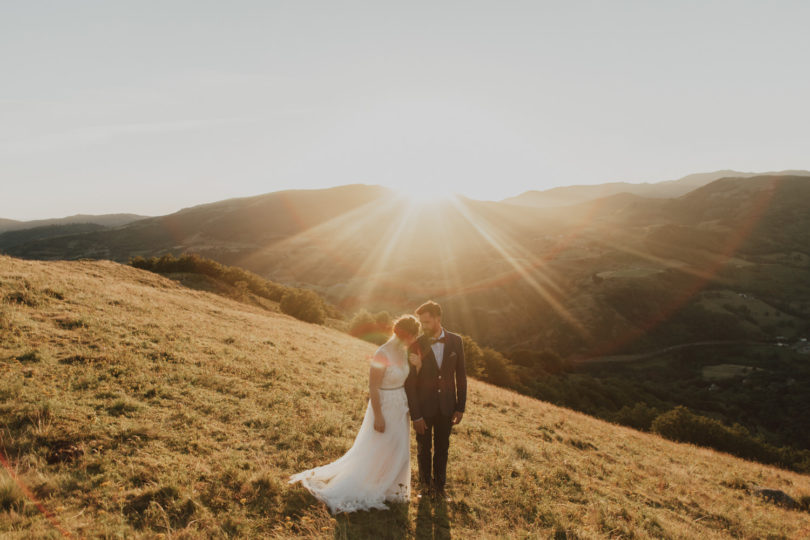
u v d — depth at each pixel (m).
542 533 5.18
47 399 5.87
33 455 4.60
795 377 117.06
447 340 5.48
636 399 69.25
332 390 10.02
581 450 10.69
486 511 5.48
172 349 9.99
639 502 7.47
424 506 5.20
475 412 11.98
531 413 14.25
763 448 29.38
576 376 86.12
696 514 7.64
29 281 12.96
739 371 125.31
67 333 9.32
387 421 5.03
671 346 145.75
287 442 6.37
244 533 4.01
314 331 25.48
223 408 7.16
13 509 3.76
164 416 6.31
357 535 4.30
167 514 4.11
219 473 5.02
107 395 6.62
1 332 8.39
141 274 27.88
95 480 4.42
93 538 3.51
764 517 8.30
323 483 5.05
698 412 89.06
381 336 44.38
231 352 11.19
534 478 7.10
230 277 47.78
